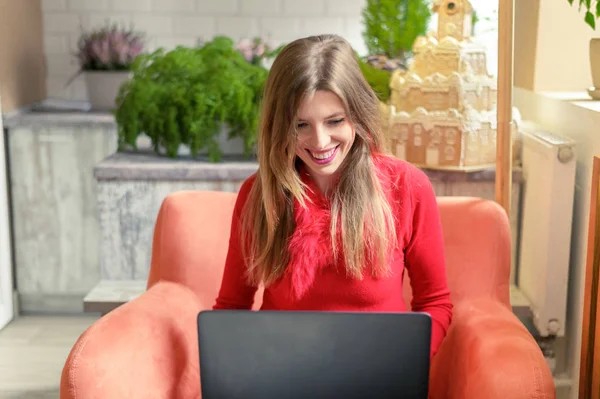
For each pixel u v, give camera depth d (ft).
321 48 4.55
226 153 7.86
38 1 11.43
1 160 10.15
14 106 10.59
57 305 10.86
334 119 4.51
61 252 10.61
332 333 3.93
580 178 6.35
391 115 6.95
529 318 7.23
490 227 5.71
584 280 6.27
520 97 8.27
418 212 5.05
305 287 4.84
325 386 3.96
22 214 10.52
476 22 9.62
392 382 3.95
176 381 5.02
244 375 3.98
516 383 4.18
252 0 11.36
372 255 4.84
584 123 6.25
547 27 7.60
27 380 8.84
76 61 11.64
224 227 6.00
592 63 6.68
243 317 3.95
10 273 10.52
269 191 4.87
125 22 11.49
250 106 7.44
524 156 7.13
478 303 5.43
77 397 4.41
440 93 6.84
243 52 8.90
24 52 10.90
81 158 10.33
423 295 5.06
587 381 5.82
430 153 6.89
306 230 4.85
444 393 5.11
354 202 4.83
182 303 5.48
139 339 4.87
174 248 5.88
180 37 11.48
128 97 7.80
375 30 8.54
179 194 6.11
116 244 7.55
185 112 7.53
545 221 6.38
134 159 7.71
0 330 10.22
